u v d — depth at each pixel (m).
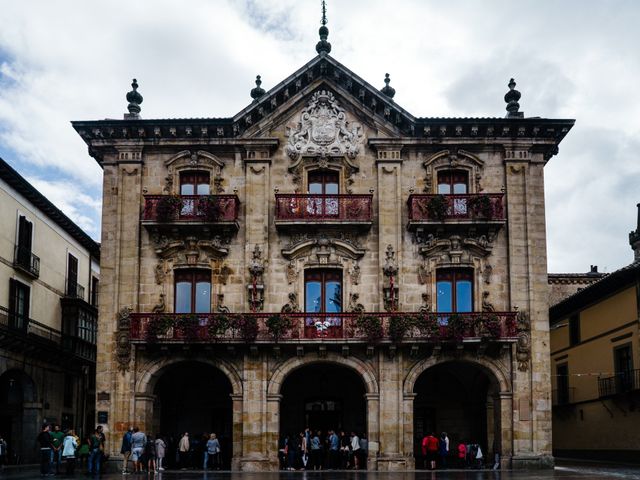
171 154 35.25
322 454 35.59
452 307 34.09
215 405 36.88
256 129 35.22
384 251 34.06
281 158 35.16
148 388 33.06
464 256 34.12
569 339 46.38
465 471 31.67
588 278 52.75
